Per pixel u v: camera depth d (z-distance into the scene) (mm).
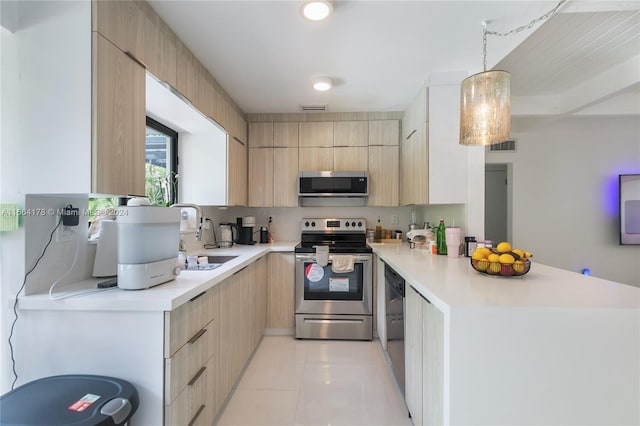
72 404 929
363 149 3186
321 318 2834
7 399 948
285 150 3207
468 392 1010
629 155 3971
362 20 1613
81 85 1112
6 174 1146
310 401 1882
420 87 2496
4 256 1160
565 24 1954
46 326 1154
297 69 2189
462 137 1620
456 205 2457
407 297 1726
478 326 1004
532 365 999
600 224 4016
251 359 2441
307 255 2848
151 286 1276
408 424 1678
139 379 1136
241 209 3488
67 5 1115
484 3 1490
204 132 2639
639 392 979
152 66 1458
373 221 3492
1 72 1133
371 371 2248
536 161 4066
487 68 2182
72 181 1119
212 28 1657
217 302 1652
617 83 2582
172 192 2584
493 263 1447
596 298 1101
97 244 1434
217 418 1722
